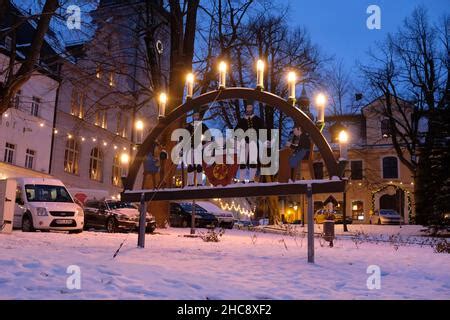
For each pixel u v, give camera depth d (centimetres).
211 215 2872
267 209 4075
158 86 2402
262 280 687
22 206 1772
